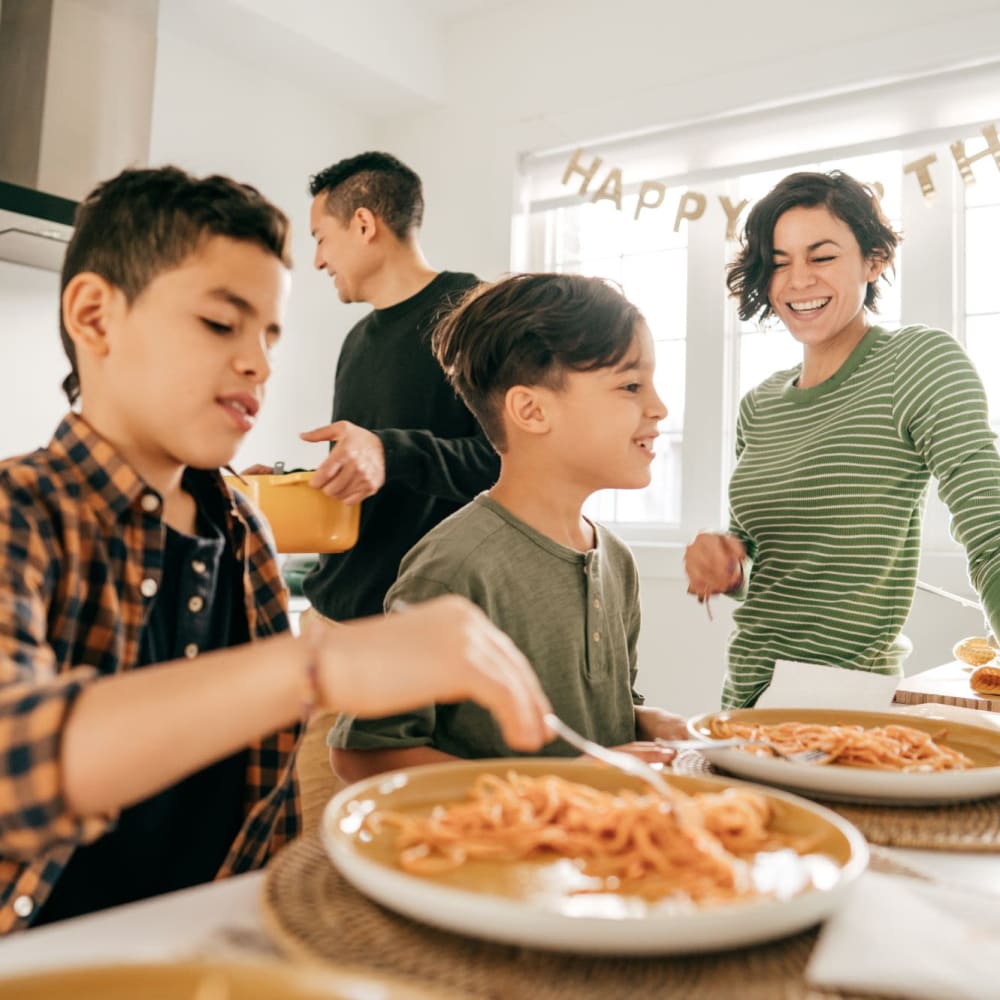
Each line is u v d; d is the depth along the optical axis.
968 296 2.54
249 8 2.72
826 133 2.64
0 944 0.43
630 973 0.40
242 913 0.47
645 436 1.04
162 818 0.73
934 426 1.29
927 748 0.78
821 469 1.40
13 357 2.50
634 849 0.50
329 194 1.96
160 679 0.46
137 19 2.39
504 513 1.00
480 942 0.42
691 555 1.37
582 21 3.08
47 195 2.06
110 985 0.31
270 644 0.48
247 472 1.65
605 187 2.87
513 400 1.01
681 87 2.85
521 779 0.59
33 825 0.43
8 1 2.26
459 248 3.31
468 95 3.32
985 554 1.24
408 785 0.59
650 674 2.84
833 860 0.50
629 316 1.02
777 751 0.75
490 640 0.49
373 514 1.80
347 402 1.98
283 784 0.76
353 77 3.17
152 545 0.71
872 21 2.55
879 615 1.38
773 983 0.39
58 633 0.62
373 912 0.45
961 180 2.53
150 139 2.65
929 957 0.41
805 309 1.45
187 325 0.67
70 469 0.68
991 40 2.36
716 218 2.90
